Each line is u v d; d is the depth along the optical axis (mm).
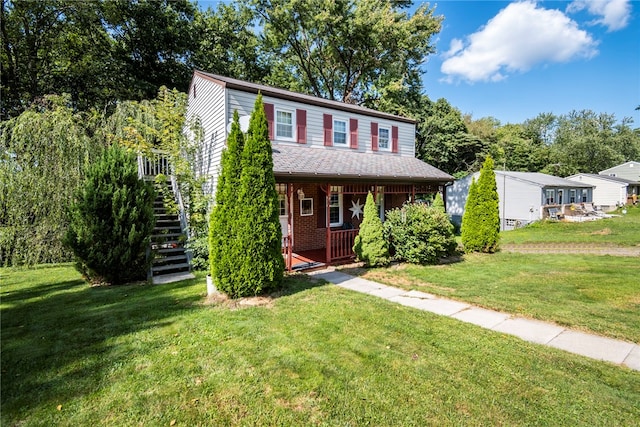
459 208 24391
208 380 3281
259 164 5914
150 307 5543
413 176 11078
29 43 15992
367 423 2648
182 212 10023
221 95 9797
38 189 8820
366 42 22172
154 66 19156
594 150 44969
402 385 3156
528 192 22688
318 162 9719
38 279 7797
